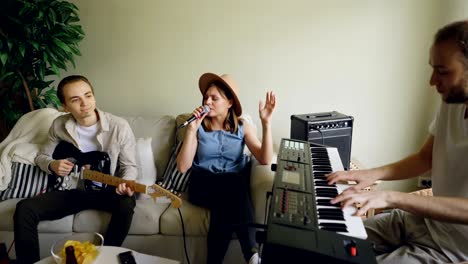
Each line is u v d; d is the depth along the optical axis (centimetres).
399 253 117
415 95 238
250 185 184
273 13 228
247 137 189
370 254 84
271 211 100
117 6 233
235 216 162
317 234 90
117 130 187
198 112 174
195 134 179
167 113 254
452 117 116
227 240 162
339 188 121
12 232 179
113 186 179
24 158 192
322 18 227
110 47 242
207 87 189
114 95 253
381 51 231
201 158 184
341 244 86
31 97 231
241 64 240
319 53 234
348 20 227
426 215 104
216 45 237
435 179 124
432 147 133
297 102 245
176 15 233
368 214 184
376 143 251
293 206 103
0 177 185
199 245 177
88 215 176
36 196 172
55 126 189
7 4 202
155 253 180
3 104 229
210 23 233
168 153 219
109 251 132
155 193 160
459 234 113
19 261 160
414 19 223
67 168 177
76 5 235
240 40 235
